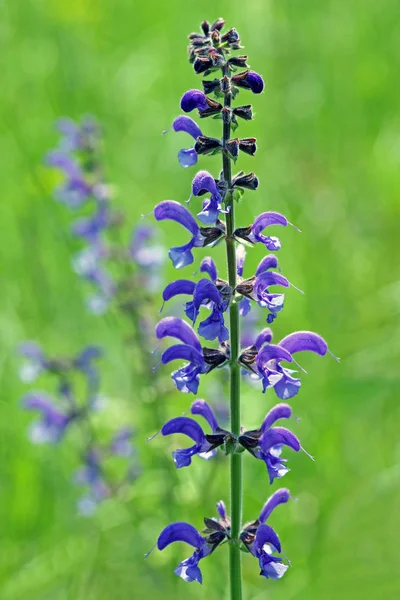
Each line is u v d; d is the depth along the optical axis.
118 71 13.87
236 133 13.03
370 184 12.53
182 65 13.81
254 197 12.21
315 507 8.88
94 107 13.48
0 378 10.63
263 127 13.05
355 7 13.58
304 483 9.25
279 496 5.74
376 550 8.24
